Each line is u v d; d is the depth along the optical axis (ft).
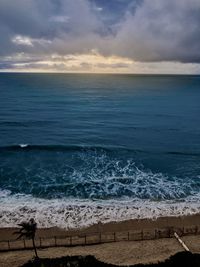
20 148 173.06
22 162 150.51
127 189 120.06
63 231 89.81
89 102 385.09
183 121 267.18
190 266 67.10
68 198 111.34
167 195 114.83
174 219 96.68
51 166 145.59
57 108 333.83
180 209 103.09
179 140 202.59
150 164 151.84
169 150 177.27
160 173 138.92
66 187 120.78
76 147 177.99
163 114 301.43
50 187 120.47
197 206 105.29
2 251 78.84
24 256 75.61
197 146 187.52
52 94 468.34
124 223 94.27
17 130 226.99
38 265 67.56
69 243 82.53
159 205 106.01
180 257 70.38
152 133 222.89
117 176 134.10
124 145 188.03
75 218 96.53
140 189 120.26
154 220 96.02
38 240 84.69
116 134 219.82
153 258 73.92
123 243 82.48
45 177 131.13
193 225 92.99
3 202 106.22
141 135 216.95
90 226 92.43
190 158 162.50
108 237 85.97
